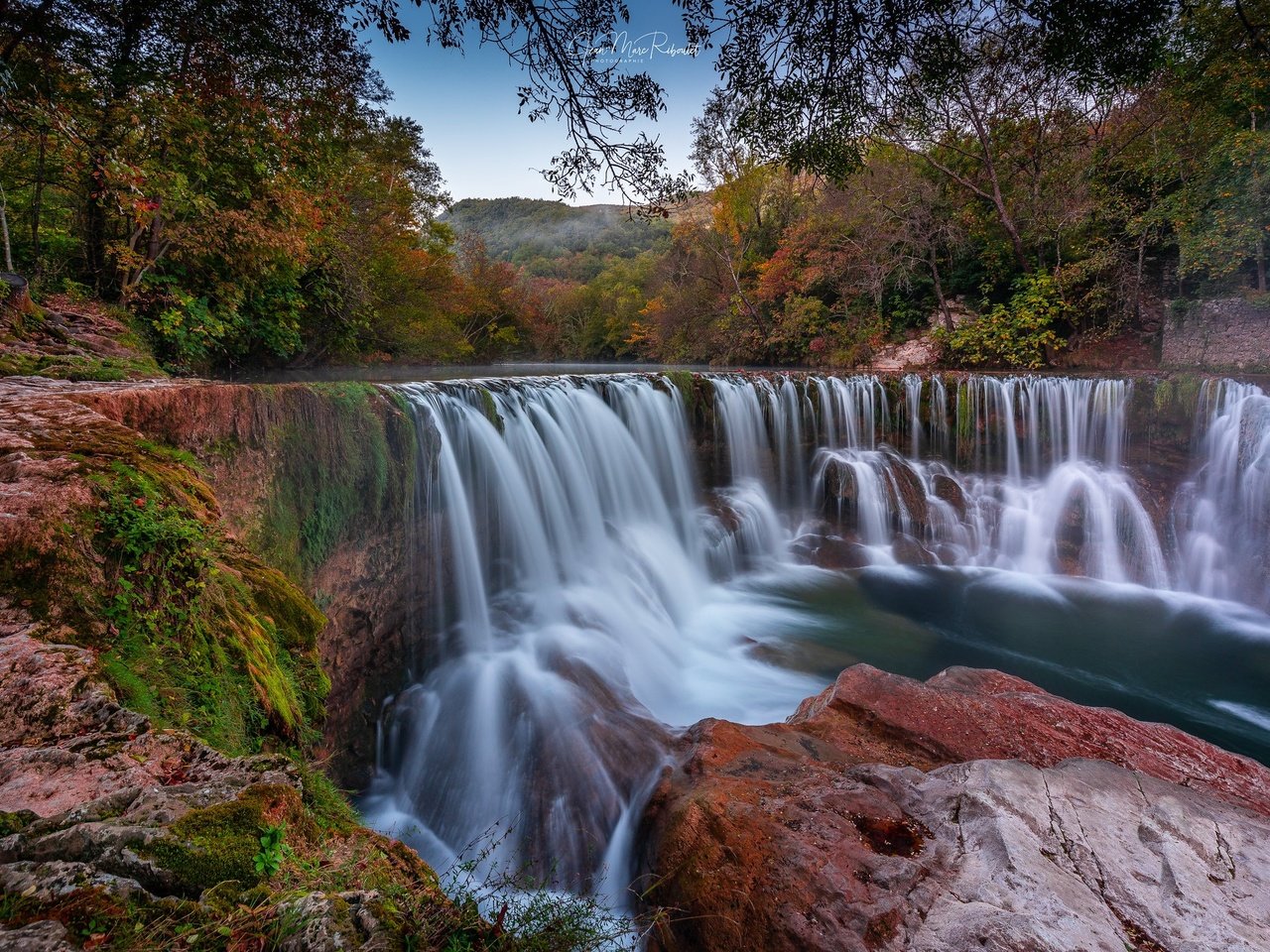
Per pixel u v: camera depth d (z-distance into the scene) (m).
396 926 1.48
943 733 4.73
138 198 7.95
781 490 14.30
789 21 4.23
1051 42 4.45
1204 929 2.61
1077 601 10.95
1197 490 11.75
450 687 6.85
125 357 7.10
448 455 7.99
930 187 18.78
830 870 3.16
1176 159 14.64
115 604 2.55
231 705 2.69
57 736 1.93
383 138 19.08
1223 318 14.32
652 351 42.53
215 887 1.39
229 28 8.16
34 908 1.22
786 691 7.74
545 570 9.48
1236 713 7.80
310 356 16.70
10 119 7.43
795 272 25.86
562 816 4.94
